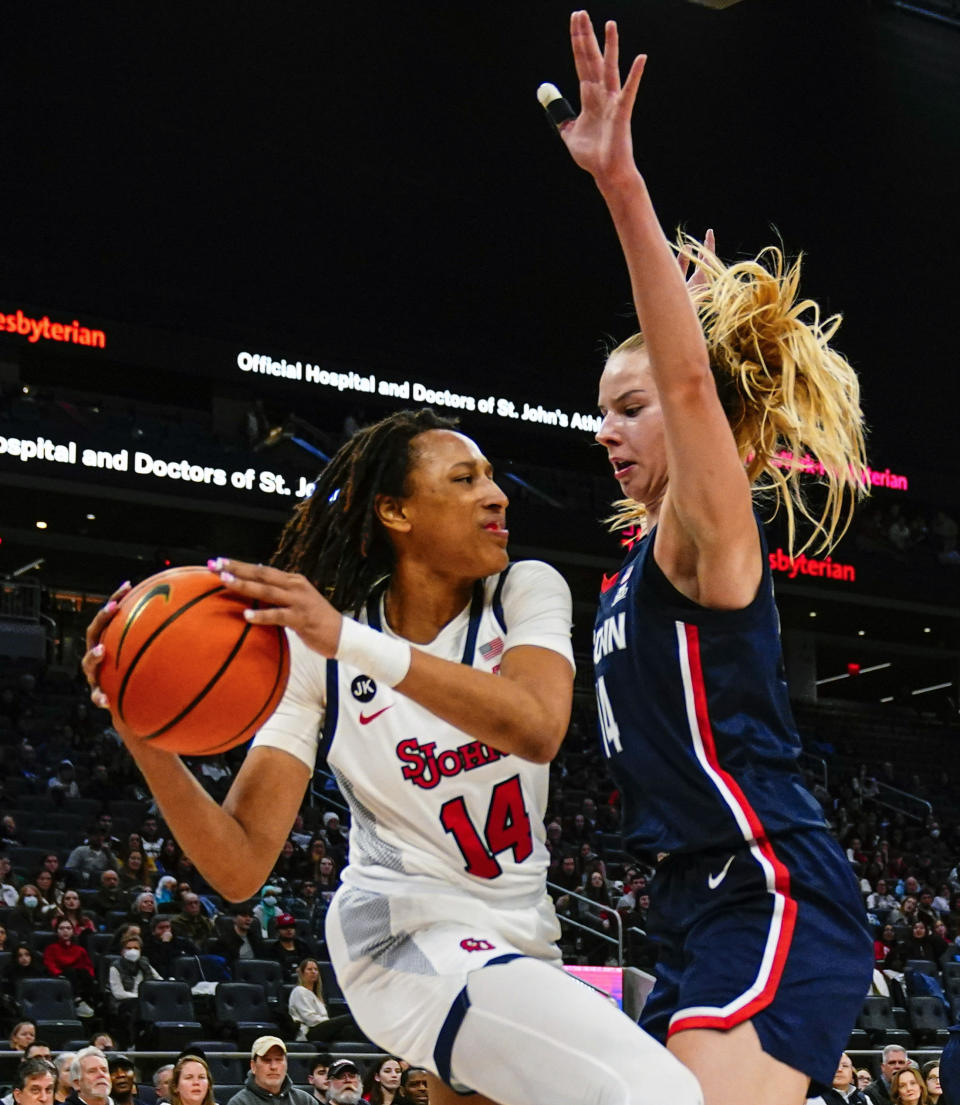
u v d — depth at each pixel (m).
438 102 30.08
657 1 32.31
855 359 33.16
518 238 30.36
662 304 3.24
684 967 3.64
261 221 27.83
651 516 3.96
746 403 3.93
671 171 31.64
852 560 32.84
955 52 36.41
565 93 31.62
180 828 3.36
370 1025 3.33
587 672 34.25
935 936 22.48
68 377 28.11
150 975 15.30
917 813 33.41
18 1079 9.29
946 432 34.19
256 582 2.97
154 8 27.53
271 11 28.70
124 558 32.53
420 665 3.01
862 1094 12.16
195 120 27.53
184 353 26.50
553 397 29.92
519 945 3.41
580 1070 2.87
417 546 3.49
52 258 25.67
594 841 25.27
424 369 28.70
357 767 3.44
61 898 17.56
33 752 24.00
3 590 29.55
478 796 3.39
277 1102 10.93
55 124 26.19
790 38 33.91
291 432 28.20
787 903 3.50
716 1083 3.31
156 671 3.00
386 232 28.98
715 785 3.56
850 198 33.94
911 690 45.03
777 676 3.64
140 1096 12.23
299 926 18.36
